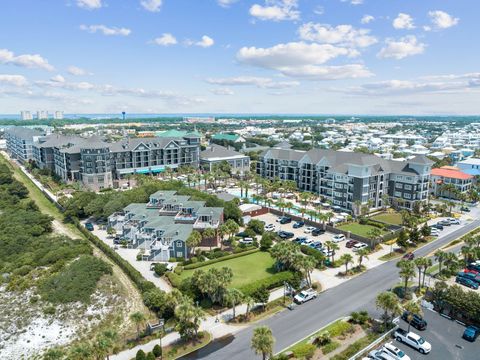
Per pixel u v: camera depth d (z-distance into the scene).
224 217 114.62
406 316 64.62
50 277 80.19
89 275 78.94
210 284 65.88
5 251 97.69
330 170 141.75
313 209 136.00
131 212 113.69
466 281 76.81
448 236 108.25
